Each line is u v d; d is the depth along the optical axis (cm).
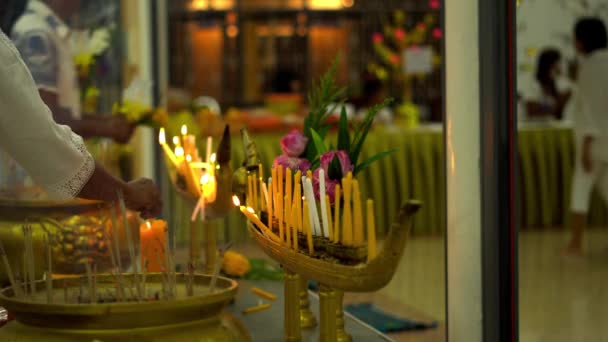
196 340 93
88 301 99
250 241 464
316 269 92
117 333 90
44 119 116
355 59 959
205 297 93
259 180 120
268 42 984
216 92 982
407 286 440
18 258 132
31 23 241
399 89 702
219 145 133
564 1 606
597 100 509
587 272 468
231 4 970
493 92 110
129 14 326
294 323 116
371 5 945
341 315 115
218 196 135
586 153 523
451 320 115
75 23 288
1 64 111
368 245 86
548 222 615
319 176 93
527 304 399
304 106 743
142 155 314
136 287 99
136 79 223
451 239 114
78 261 132
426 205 588
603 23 524
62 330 92
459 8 111
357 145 109
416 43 685
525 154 609
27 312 92
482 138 111
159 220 139
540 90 615
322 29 967
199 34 974
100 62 276
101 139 220
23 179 190
